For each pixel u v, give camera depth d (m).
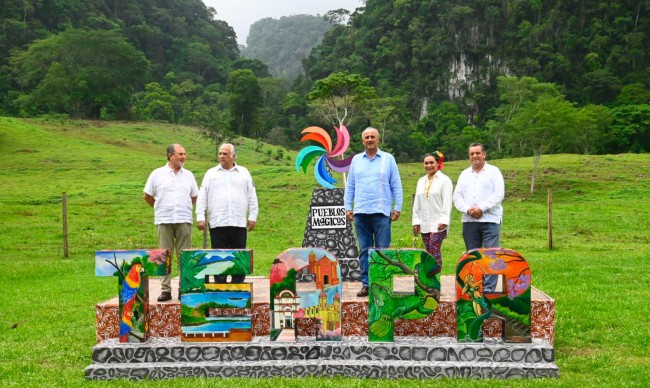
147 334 6.52
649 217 24.11
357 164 7.40
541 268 12.91
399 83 116.75
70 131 60.44
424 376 5.95
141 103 89.81
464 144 82.81
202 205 7.61
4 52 96.88
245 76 86.88
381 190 7.23
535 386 5.60
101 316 6.71
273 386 5.70
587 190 33.38
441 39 114.25
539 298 6.68
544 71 106.44
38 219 24.81
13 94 84.69
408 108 110.75
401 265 6.18
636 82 97.81
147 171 41.62
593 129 54.62
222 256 6.26
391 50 117.12
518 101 75.75
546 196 32.53
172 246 7.70
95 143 54.06
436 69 113.81
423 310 6.18
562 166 40.25
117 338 6.68
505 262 6.14
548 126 35.97
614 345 7.00
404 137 85.81
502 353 6.07
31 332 7.96
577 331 7.59
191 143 61.66
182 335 6.30
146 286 6.54
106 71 76.94
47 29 107.38
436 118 97.12
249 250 6.26
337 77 50.22
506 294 6.14
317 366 6.03
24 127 55.47
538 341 6.29
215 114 71.44
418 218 8.21
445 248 17.59
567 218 24.44
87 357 6.84
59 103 75.56
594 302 9.19
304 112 104.94
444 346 6.11
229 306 6.29
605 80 99.94
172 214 7.59
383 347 6.16
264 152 57.75
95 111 77.50
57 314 9.10
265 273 12.88
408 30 117.25
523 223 23.70
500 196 7.52
